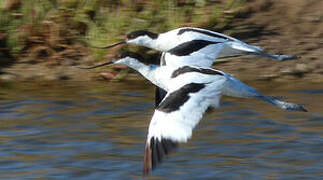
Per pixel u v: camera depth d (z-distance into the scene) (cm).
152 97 1409
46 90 1459
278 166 1115
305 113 1313
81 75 1529
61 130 1248
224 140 1207
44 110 1341
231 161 1133
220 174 1089
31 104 1370
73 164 1123
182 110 881
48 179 1070
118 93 1434
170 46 1199
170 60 1065
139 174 1091
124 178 1078
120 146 1184
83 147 1181
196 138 1218
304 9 1639
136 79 1511
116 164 1122
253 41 1579
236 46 1097
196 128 1256
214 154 1159
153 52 1536
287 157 1144
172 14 1571
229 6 1612
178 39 1163
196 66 976
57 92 1445
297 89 1448
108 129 1252
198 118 882
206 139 1212
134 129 1252
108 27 1569
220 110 1334
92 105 1366
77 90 1456
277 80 1502
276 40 1581
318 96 1402
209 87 920
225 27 1591
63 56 1564
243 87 991
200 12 1579
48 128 1257
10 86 1481
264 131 1239
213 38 1103
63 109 1348
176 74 962
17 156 1149
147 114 1319
